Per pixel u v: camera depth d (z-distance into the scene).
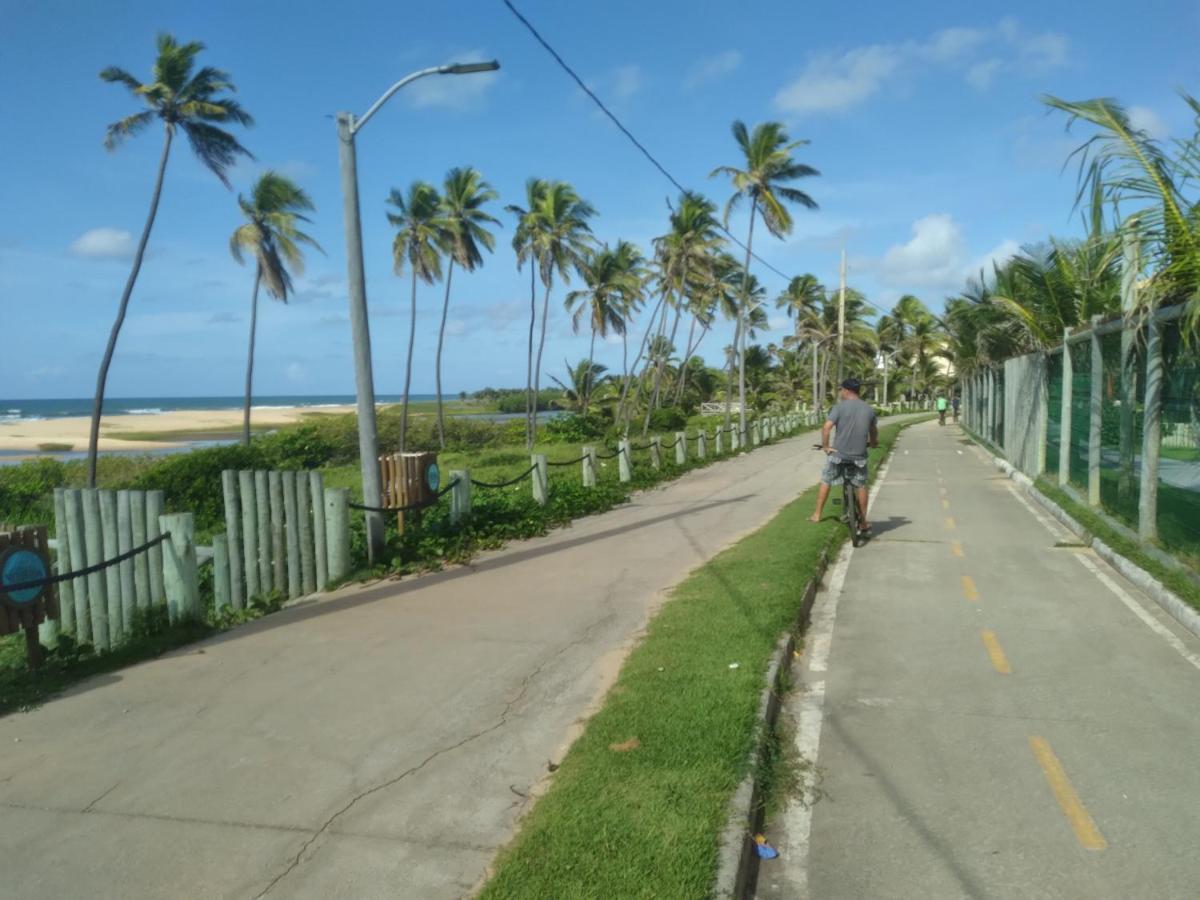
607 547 10.84
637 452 25.78
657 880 3.33
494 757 4.64
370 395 10.10
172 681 6.04
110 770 4.63
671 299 41.62
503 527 11.82
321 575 9.16
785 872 3.69
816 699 5.61
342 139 10.05
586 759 4.41
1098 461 11.97
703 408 70.81
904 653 6.48
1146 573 8.32
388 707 5.41
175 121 28.86
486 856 3.67
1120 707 5.33
